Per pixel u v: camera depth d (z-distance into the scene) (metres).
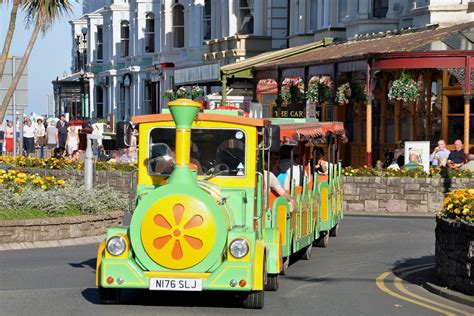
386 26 43.34
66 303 15.79
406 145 33.75
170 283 14.66
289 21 52.59
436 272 18.31
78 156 43.81
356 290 17.56
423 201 32.44
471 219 17.00
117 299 15.68
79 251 22.70
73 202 25.33
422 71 38.56
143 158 16.33
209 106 45.88
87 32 85.12
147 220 14.62
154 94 70.12
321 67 39.44
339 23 46.94
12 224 23.45
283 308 15.59
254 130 16.03
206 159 16.06
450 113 37.62
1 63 42.25
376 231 27.14
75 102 87.88
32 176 27.61
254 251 14.94
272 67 43.62
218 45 57.97
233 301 16.14
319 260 21.45
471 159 33.41
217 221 14.59
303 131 19.80
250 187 15.91
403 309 15.73
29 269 19.67
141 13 72.62
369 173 33.06
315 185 21.77
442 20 39.00
